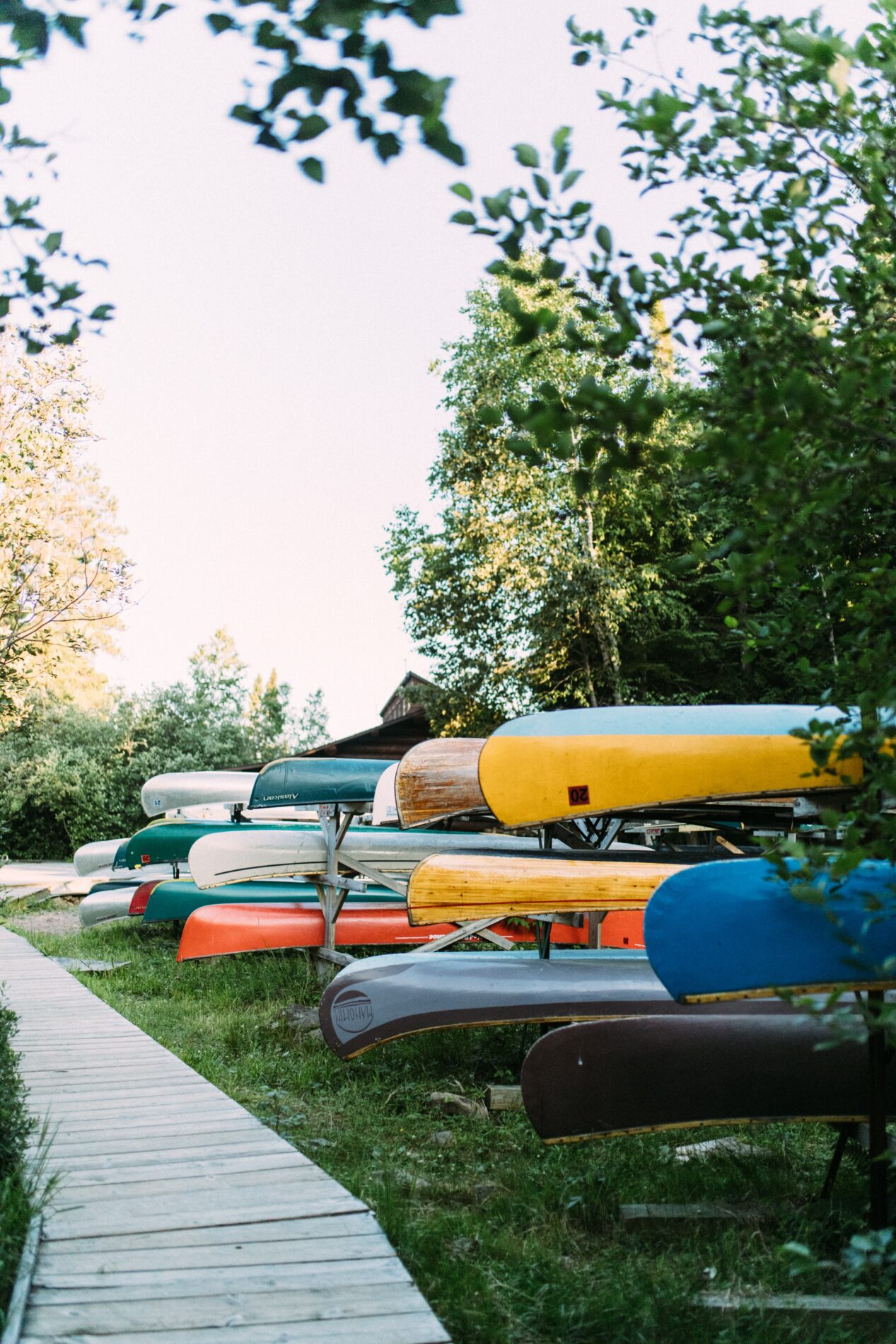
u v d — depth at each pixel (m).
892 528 2.82
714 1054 4.19
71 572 12.91
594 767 5.55
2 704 12.58
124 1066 5.48
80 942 12.55
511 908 5.86
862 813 2.69
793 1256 3.39
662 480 2.44
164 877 13.99
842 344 2.59
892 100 2.60
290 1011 7.86
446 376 18.12
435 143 1.66
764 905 3.44
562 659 17.84
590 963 5.64
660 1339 2.93
